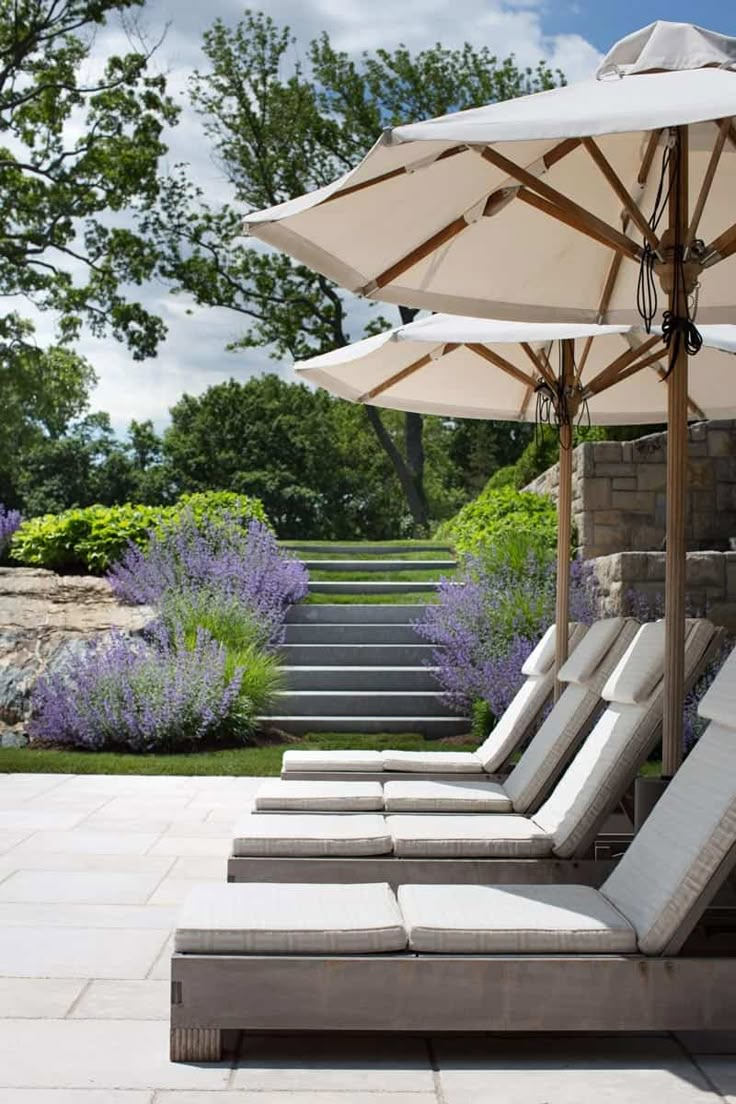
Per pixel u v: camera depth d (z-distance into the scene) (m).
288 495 38.75
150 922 4.41
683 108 3.01
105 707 9.43
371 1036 3.23
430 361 6.23
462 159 3.94
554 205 4.00
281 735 10.17
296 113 28.22
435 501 40.31
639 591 9.45
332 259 4.27
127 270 25.67
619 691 4.27
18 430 27.59
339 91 28.55
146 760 8.91
